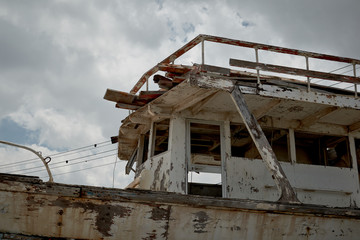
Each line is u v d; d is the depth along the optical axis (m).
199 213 6.72
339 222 7.42
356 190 9.81
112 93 9.05
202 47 8.01
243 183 9.05
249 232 6.99
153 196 6.52
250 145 11.53
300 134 10.69
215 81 7.62
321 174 9.73
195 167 9.45
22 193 6.11
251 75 9.12
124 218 6.46
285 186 7.17
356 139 10.66
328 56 8.80
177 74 8.62
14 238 6.13
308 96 8.20
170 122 9.34
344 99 8.46
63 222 6.29
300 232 7.25
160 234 6.62
